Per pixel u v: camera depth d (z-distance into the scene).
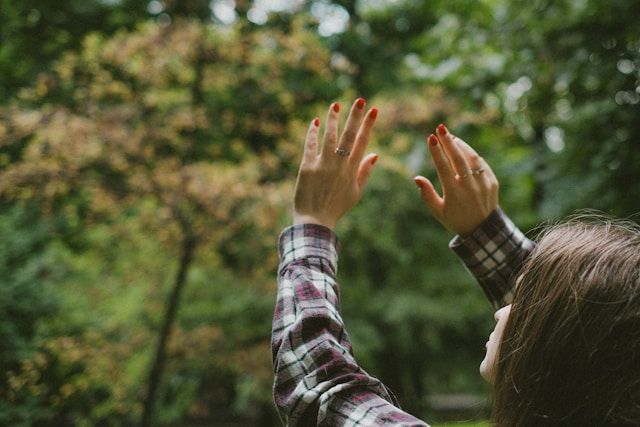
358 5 11.38
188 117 5.70
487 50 6.64
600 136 4.10
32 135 5.82
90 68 5.71
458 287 10.02
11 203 6.00
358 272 10.03
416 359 10.98
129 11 8.52
